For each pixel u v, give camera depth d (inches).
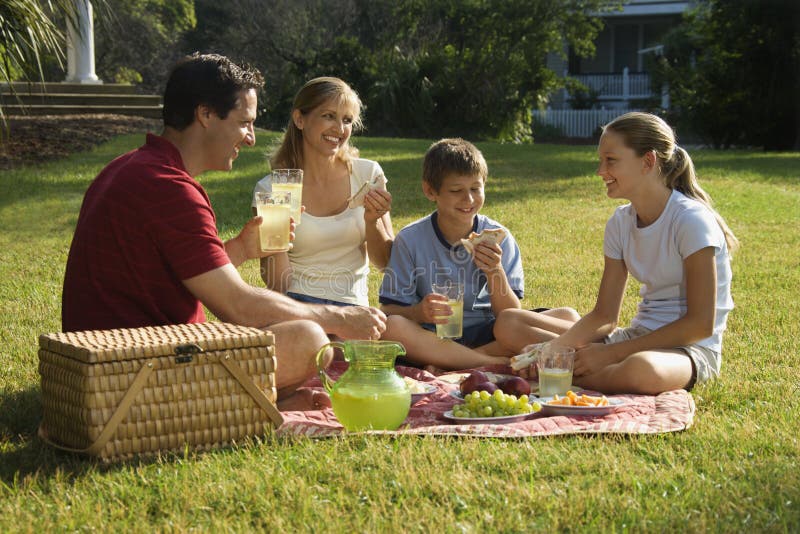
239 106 132.4
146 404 112.0
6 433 125.9
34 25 310.2
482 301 172.6
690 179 154.1
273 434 117.8
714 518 93.0
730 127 845.8
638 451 115.6
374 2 1032.8
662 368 141.6
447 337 158.1
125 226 124.8
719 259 151.1
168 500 98.3
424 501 97.8
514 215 367.9
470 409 129.4
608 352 148.1
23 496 100.0
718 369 152.0
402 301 169.5
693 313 145.9
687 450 114.7
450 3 992.2
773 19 792.9
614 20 1175.0
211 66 131.6
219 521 92.2
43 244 297.6
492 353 166.9
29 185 391.5
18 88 593.0
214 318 206.7
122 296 127.5
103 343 112.5
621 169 149.9
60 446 115.4
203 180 425.7
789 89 811.4
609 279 157.8
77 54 655.8
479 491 99.7
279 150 173.3
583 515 94.7
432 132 948.6
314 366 131.4
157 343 112.8
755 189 441.4
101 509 96.7
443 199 164.7
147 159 127.5
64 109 600.7
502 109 962.1
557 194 417.1
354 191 171.3
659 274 152.3
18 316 207.0
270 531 91.0
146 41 1151.0
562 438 120.3
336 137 167.0
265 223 139.8
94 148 497.4
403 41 1029.8
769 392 145.3
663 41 1027.3
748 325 200.8
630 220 155.2
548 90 1010.1
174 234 125.0
